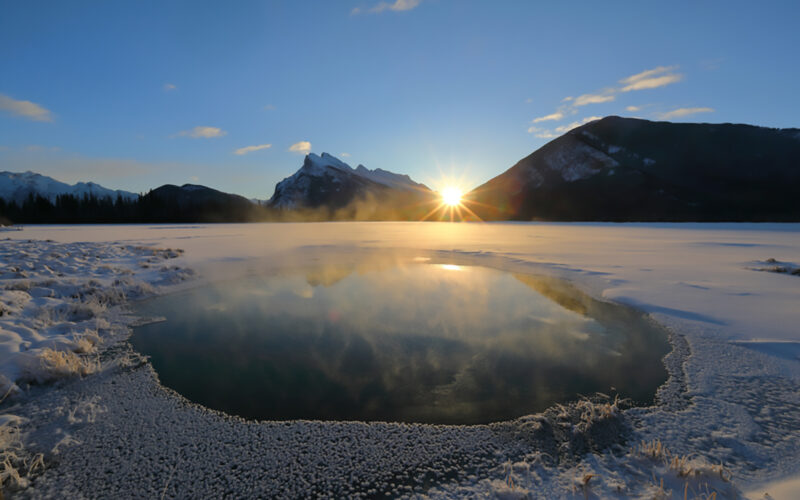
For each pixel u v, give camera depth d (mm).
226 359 5074
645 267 12586
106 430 3369
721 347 5281
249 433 3332
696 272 11430
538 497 2555
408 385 4312
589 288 9688
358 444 3176
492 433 3340
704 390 4051
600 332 6168
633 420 3496
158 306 7902
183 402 3896
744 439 3145
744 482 2623
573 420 3525
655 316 6953
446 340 5809
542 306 7918
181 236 31594
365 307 7844
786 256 15602
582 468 2850
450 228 52469
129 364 4871
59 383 4273
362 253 18250
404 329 6367
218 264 14320
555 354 5230
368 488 2662
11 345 4852
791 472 2707
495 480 2730
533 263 14180
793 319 6316
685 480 2641
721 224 59750
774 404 3715
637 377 4457
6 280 8477
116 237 29422
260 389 4199
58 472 2812
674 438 3189
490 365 4867
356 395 4074
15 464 2889
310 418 3605
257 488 2652
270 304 8094
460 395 4070
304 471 2832
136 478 2750
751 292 8453
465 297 8758
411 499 2557
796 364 4605
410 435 3309
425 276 11680
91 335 5730
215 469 2848
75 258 13148
